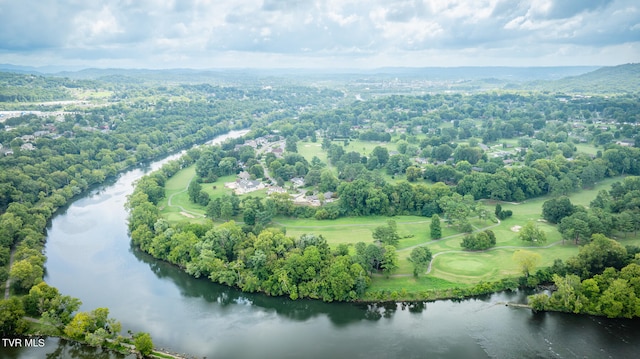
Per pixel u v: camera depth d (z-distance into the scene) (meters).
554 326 174.88
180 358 158.75
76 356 159.75
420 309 190.38
